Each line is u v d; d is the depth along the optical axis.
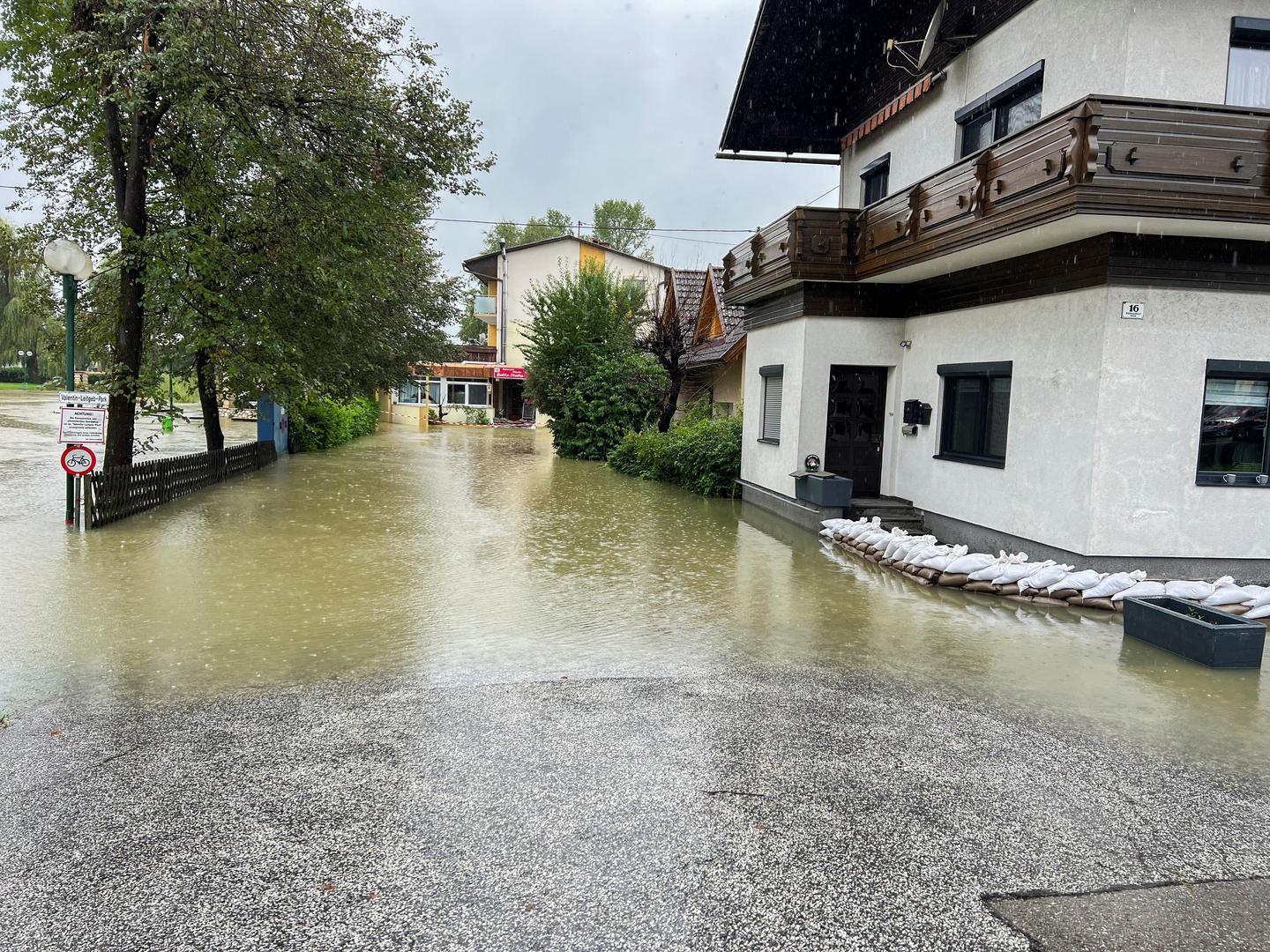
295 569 8.80
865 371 12.11
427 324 29.31
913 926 2.99
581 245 42.69
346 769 4.12
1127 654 6.34
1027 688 5.54
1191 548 8.17
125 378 12.06
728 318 22.30
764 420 14.13
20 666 5.57
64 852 3.33
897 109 12.30
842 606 7.68
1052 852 3.52
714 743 4.53
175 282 11.65
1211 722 5.01
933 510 10.95
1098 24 8.22
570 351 25.33
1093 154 6.80
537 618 7.09
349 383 22.77
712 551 10.37
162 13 10.94
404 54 13.04
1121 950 2.88
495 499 15.09
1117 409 7.92
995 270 9.59
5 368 62.88
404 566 9.10
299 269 13.12
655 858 3.38
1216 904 3.18
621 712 4.95
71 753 4.24
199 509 12.83
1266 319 8.02
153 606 7.13
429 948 2.81
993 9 10.05
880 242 10.55
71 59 11.56
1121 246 7.75
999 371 9.45
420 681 5.43
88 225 13.70
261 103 11.64
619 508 14.20
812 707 5.11
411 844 3.45
